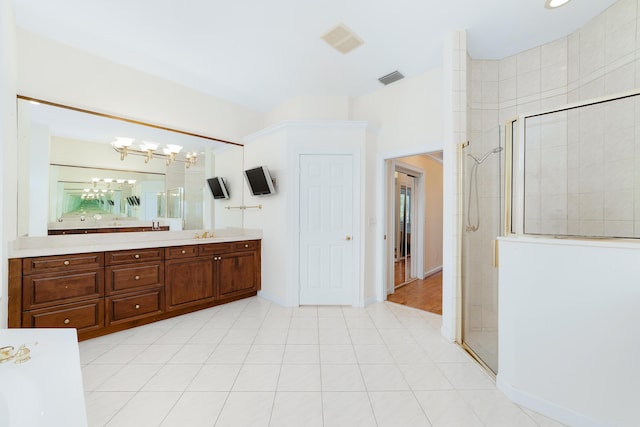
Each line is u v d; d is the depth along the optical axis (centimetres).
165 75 314
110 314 253
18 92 228
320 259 339
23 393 75
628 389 132
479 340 247
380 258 357
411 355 222
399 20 229
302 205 337
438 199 550
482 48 268
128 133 299
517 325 166
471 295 258
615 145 206
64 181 258
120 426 145
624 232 199
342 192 338
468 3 210
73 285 233
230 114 383
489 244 257
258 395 171
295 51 272
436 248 544
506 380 173
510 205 185
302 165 337
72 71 258
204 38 251
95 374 192
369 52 274
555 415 151
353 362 211
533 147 249
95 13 217
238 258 352
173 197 333
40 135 243
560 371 150
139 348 230
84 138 270
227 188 383
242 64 294
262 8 215
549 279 154
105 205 284
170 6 212
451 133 245
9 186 196
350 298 338
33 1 202
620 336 134
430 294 393
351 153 335
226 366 204
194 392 174
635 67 196
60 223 256
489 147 256
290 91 357
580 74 238
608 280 137
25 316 211
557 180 236
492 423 149
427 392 176
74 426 64
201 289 317
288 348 232
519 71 275
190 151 348
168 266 291
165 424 147
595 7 214
